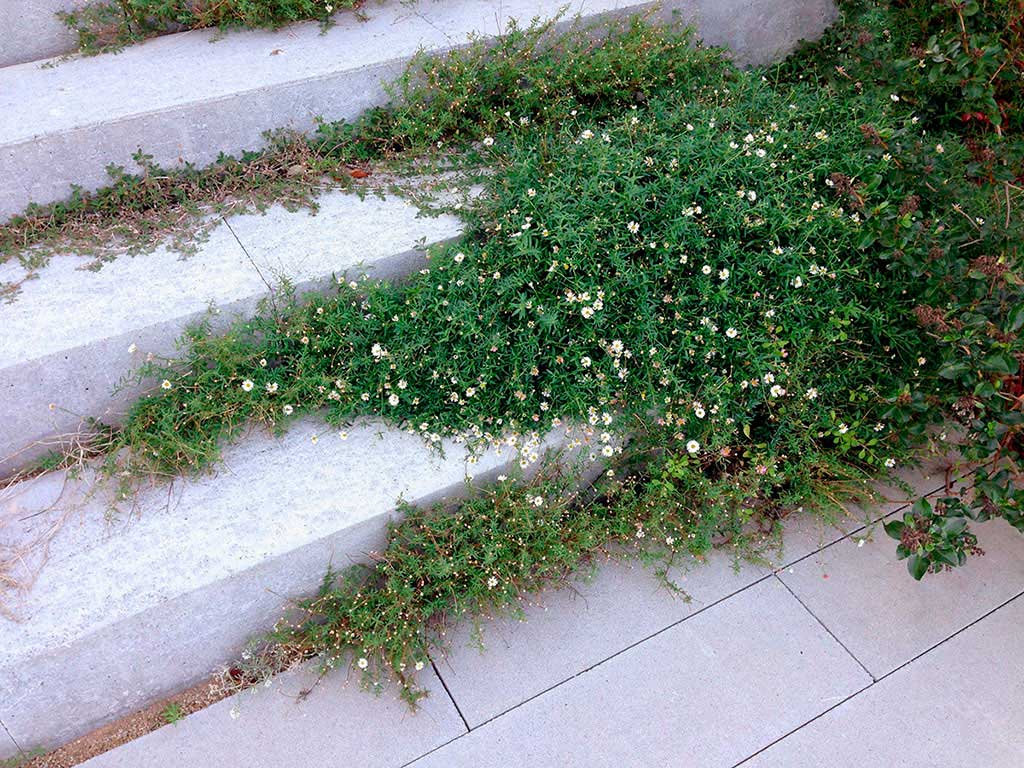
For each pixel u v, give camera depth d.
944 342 2.58
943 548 2.36
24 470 2.66
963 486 2.98
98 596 2.28
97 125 2.96
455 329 2.78
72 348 2.56
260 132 3.30
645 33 3.67
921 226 2.74
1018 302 2.43
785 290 2.83
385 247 3.00
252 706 2.42
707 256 2.84
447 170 3.35
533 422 2.76
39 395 2.60
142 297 2.76
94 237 2.99
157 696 2.47
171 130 3.12
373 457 2.71
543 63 3.54
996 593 2.72
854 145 3.21
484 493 2.71
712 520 2.70
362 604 2.51
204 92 3.14
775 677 2.48
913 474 3.05
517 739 2.33
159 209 3.13
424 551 2.63
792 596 2.70
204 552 2.39
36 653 2.15
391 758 2.29
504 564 2.54
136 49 3.50
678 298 2.77
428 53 3.47
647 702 2.42
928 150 3.18
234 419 2.68
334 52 3.45
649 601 2.68
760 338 2.76
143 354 2.70
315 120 3.34
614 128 3.28
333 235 3.06
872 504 2.93
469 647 2.55
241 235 3.05
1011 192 3.04
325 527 2.47
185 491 2.57
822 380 2.89
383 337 2.81
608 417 2.69
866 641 2.58
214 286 2.81
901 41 3.64
